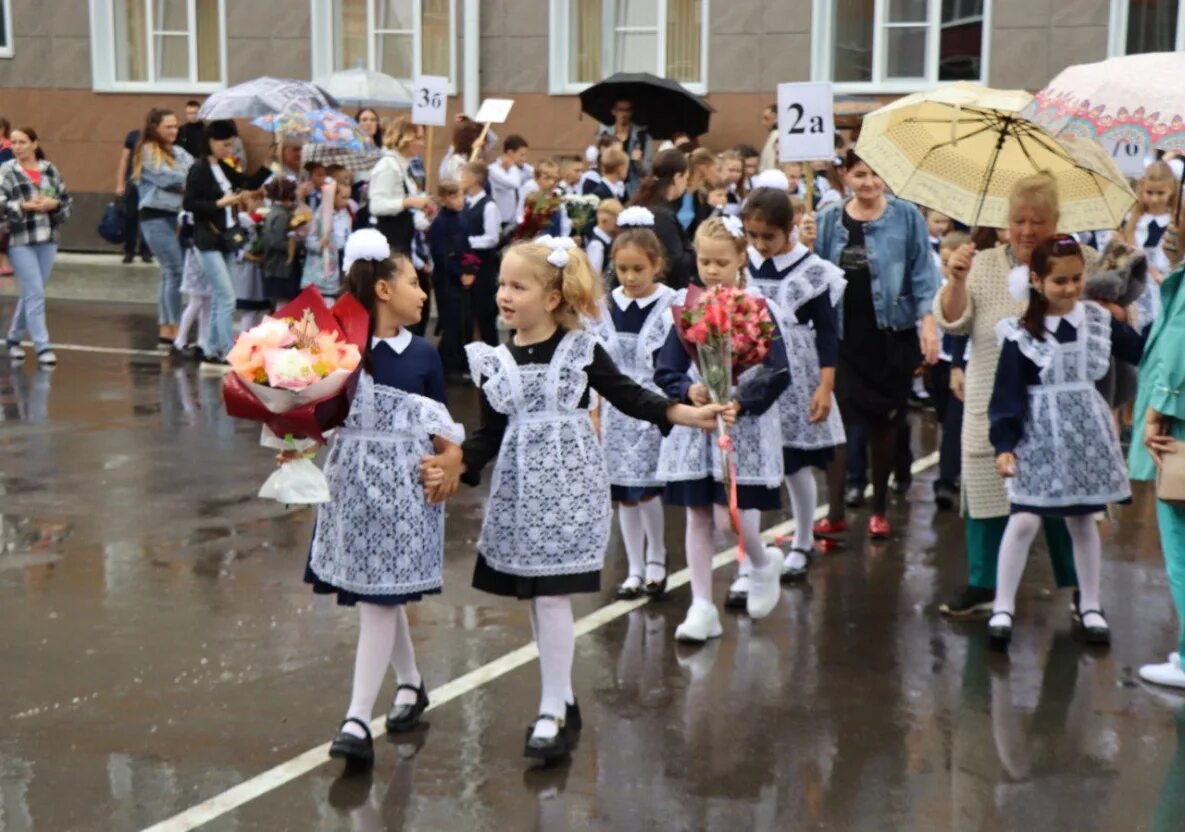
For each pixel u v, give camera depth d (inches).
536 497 195.6
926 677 227.8
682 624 245.0
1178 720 210.8
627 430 261.1
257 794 185.5
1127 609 262.1
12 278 717.9
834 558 295.6
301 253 511.2
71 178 765.3
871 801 184.1
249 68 733.9
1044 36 605.6
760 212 271.3
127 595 264.8
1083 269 234.4
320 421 189.2
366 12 723.4
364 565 192.9
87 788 186.9
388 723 205.5
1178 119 223.0
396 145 535.5
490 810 181.3
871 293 303.4
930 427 427.8
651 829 176.6
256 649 237.6
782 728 207.3
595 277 199.2
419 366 194.4
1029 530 239.5
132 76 762.2
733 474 211.2
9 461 368.5
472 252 493.7
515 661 233.0
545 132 682.8
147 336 582.2
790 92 306.7
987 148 271.1
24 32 764.0
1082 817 179.9
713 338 209.5
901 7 633.0
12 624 249.1
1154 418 220.7
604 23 677.3
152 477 353.7
